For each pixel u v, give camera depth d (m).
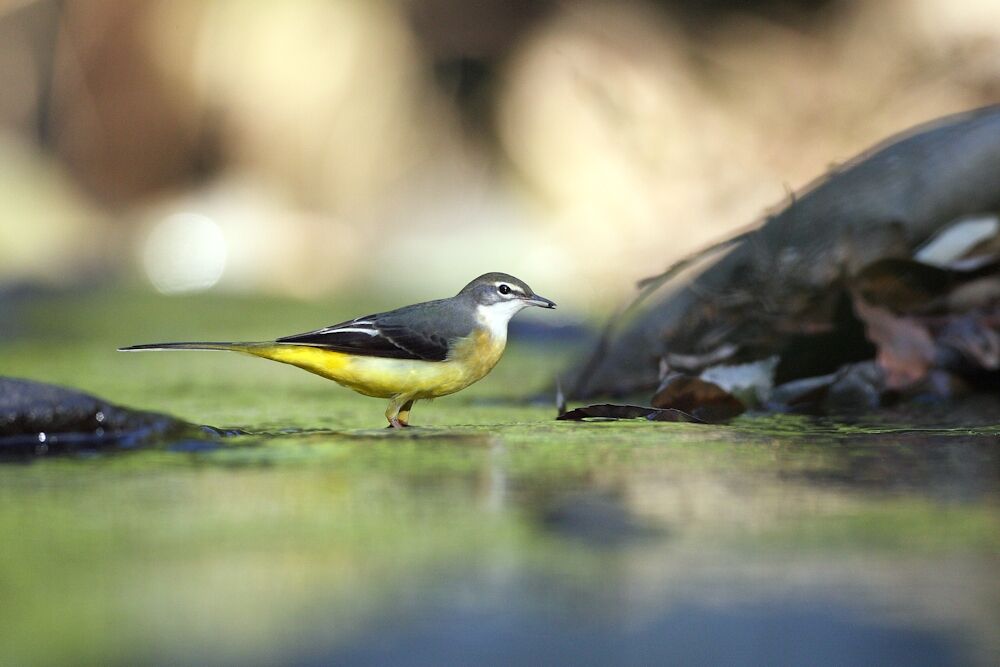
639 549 5.23
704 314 12.40
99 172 28.67
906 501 6.22
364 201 28.80
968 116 12.99
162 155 28.75
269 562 5.05
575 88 26.44
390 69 29.31
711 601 4.51
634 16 27.20
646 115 24.95
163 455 7.80
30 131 28.59
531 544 5.32
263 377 14.99
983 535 5.44
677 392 10.91
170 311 23.02
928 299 11.66
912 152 12.62
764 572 4.86
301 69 28.91
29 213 27.36
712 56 26.17
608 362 13.06
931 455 7.70
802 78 24.80
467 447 8.07
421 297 25.38
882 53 24.25
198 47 28.62
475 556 5.12
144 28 28.47
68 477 7.01
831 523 5.70
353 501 6.22
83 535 5.55
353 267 27.47
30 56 28.36
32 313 22.53
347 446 8.10
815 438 8.48
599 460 7.49
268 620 4.27
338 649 3.97
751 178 23.41
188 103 28.69
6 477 7.03
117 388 13.56
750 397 11.02
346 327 10.54
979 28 23.44
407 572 4.86
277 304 24.16
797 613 4.33
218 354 18.02
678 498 6.32
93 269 26.69
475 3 29.23
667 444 8.17
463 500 6.28
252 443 8.32
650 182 23.98
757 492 6.45
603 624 4.23
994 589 4.59
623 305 12.63
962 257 11.82
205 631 4.14
